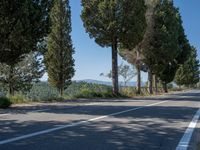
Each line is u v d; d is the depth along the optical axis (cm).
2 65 3397
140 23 4409
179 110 2255
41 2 2588
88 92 3900
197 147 1043
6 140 1069
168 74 7519
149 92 6156
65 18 4003
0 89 3450
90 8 4412
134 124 1499
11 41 2484
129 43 4444
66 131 1262
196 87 14925
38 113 1873
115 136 1188
